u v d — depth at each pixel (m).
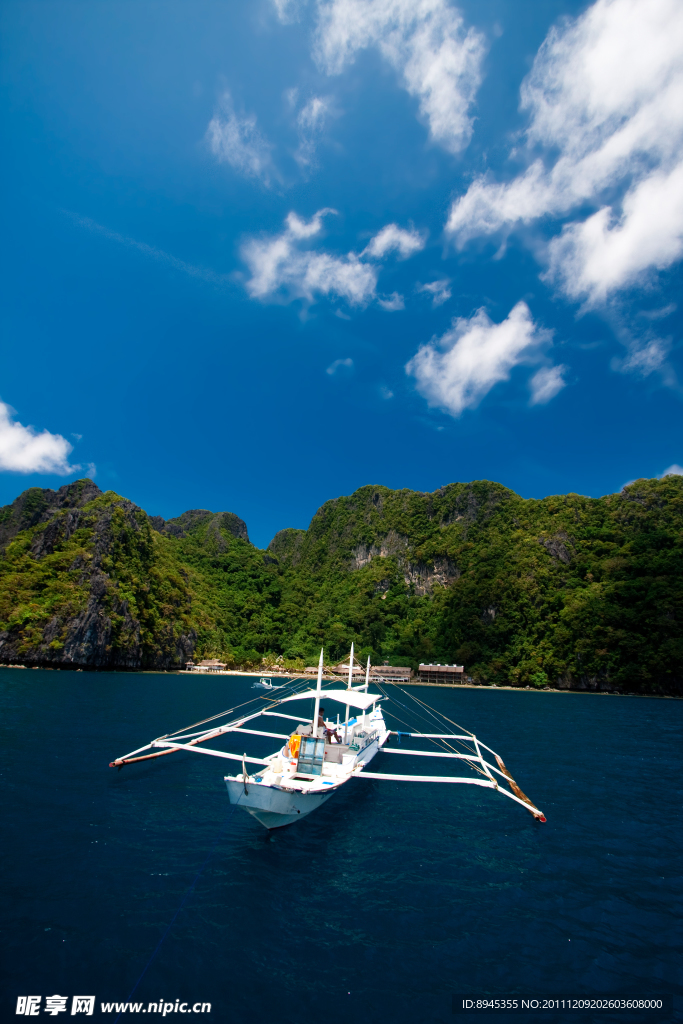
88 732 33.44
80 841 16.23
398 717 53.19
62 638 100.12
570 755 34.66
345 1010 9.59
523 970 10.98
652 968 11.20
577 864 16.42
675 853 17.55
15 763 24.56
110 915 12.25
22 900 12.64
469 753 34.41
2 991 9.62
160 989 9.88
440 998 10.02
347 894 13.95
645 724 54.88
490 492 192.12
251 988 10.05
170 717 42.41
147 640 112.69
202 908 12.83
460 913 13.20
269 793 16.36
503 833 19.00
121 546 125.56
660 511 148.12
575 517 161.12
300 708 56.56
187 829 17.81
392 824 19.70
